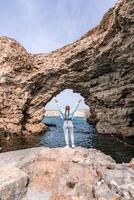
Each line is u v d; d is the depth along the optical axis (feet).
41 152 31.32
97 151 36.47
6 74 114.21
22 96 122.01
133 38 80.59
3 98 112.37
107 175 26.07
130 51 90.02
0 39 121.08
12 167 27.40
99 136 111.45
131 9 68.59
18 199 24.17
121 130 112.27
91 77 127.65
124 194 22.68
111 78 118.42
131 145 81.92
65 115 33.60
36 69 132.05
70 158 29.43
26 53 131.23
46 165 28.66
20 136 114.01
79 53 118.93
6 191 23.25
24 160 31.37
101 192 23.82
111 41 95.09
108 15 101.60
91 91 130.31
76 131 138.62
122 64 104.01
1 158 33.06
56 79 131.23
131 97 110.11
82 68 125.80
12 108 115.65
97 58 111.45
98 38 107.34
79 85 132.87
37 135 118.52
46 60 133.69
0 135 105.60
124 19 74.02
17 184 24.49
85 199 23.80
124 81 111.14
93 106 134.62
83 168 27.68
